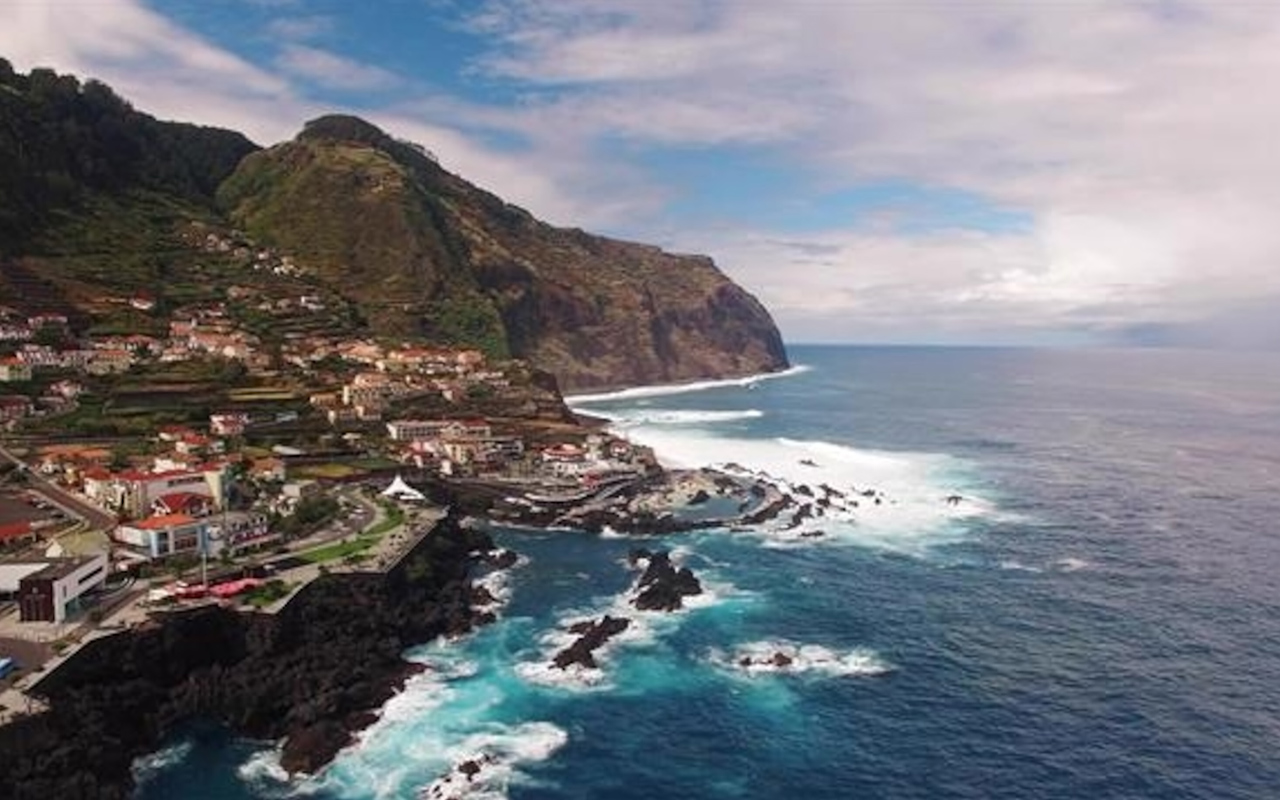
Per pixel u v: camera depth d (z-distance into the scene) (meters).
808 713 82.38
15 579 87.44
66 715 68.62
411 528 121.56
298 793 67.88
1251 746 76.88
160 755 73.25
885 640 99.56
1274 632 102.25
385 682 85.06
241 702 78.00
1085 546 138.00
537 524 149.38
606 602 111.19
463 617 103.19
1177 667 92.94
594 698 84.56
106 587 89.94
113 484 119.12
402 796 67.69
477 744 75.56
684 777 71.56
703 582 119.06
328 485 146.75
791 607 109.62
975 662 93.94
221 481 120.44
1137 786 70.88
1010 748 76.69
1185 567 126.94
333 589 96.62
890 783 71.31
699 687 87.25
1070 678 90.19
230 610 86.56
